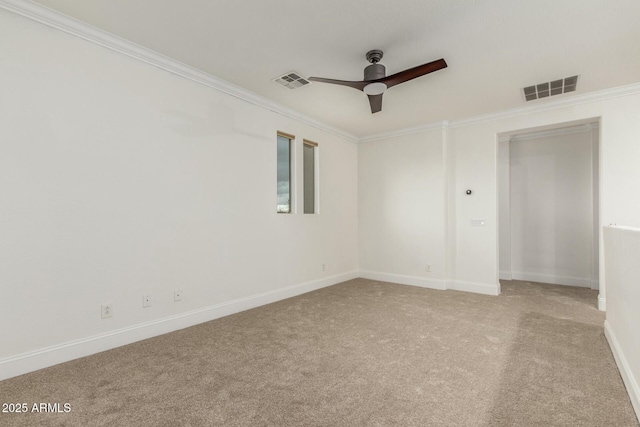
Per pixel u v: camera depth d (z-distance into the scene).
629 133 3.69
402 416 1.77
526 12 2.38
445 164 5.00
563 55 3.01
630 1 2.25
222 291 3.58
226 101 3.66
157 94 3.04
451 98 4.05
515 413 1.80
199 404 1.88
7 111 2.22
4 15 2.21
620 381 2.13
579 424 1.70
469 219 4.85
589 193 5.13
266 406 1.86
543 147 5.51
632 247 1.91
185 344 2.78
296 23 2.54
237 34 2.69
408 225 5.34
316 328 3.20
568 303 4.11
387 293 4.68
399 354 2.58
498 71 3.32
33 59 2.32
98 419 1.74
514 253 5.78
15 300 2.23
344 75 3.45
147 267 2.94
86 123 2.58
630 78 3.49
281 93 3.93
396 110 4.51
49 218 2.38
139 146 2.90
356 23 2.53
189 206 3.28
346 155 5.68
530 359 2.47
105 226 2.68
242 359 2.49
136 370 2.30
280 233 4.33
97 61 2.65
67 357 2.45
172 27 2.59
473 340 2.87
